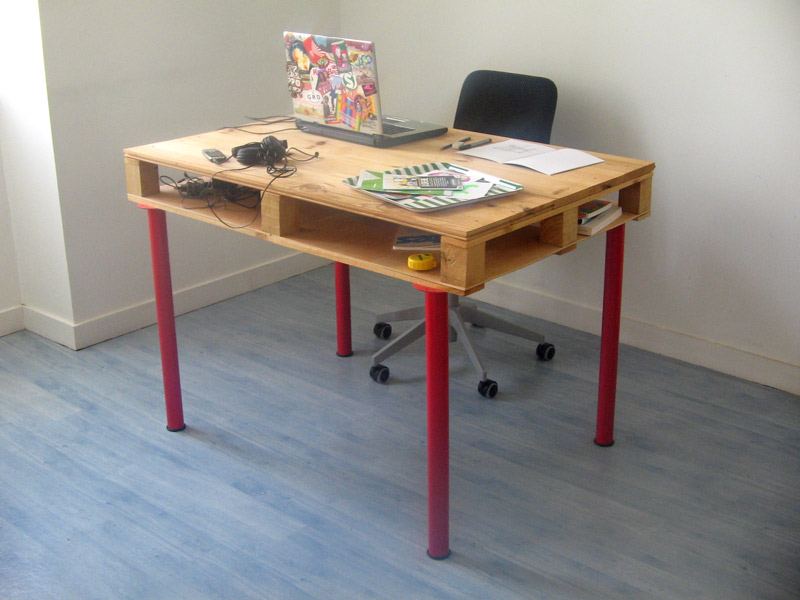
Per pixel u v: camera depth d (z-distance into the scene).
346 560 2.22
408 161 2.47
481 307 3.79
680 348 3.29
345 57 2.53
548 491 2.50
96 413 2.92
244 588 2.11
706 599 2.08
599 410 2.70
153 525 2.35
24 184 3.28
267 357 3.31
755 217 2.99
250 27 3.67
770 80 2.84
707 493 2.49
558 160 2.48
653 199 3.22
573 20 3.23
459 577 2.15
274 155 2.40
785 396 3.04
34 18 2.96
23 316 3.54
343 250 2.19
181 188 2.61
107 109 3.24
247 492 2.50
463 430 2.81
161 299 2.67
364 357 3.32
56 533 2.31
